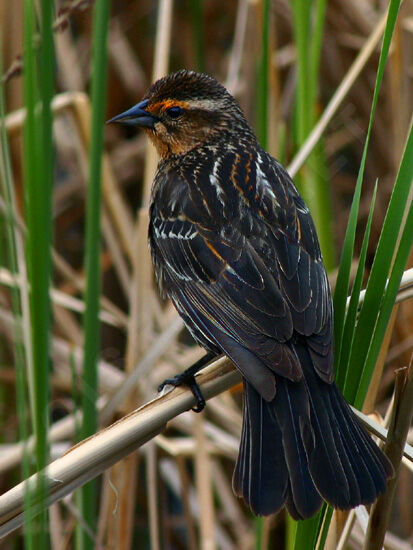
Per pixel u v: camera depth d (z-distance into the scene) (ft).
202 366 24.43
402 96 32.96
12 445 32.19
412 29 34.65
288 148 37.27
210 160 26.53
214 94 27.66
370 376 19.74
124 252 40.11
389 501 18.94
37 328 17.34
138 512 35.94
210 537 28.94
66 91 39.99
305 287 22.04
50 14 17.20
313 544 19.71
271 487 18.86
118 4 44.14
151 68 43.83
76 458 18.69
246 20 36.83
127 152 43.01
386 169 38.24
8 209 17.95
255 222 23.88
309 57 27.48
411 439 24.49
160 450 35.12
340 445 19.07
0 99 18.54
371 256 37.58
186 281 24.17
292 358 20.42
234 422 32.35
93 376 22.94
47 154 17.38
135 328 29.86
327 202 29.50
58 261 36.45
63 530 30.81
